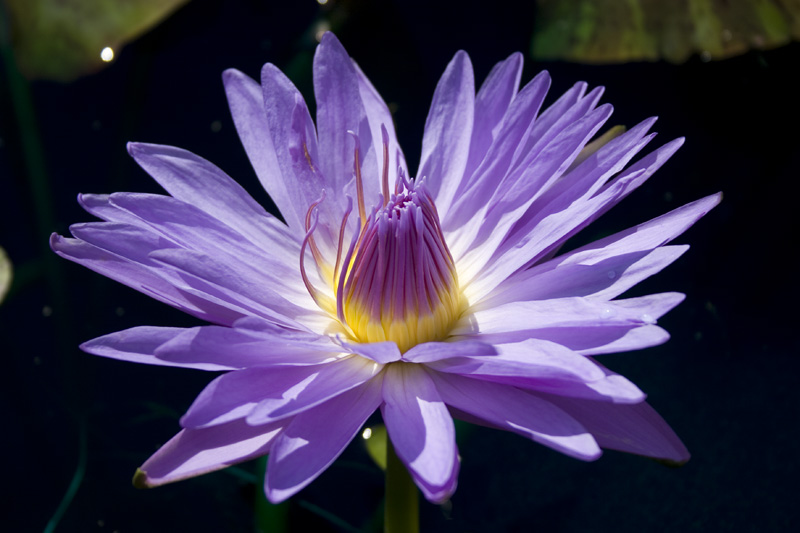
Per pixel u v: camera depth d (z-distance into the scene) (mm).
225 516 531
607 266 473
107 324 569
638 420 468
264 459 534
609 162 480
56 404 555
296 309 489
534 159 488
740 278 562
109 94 616
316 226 502
